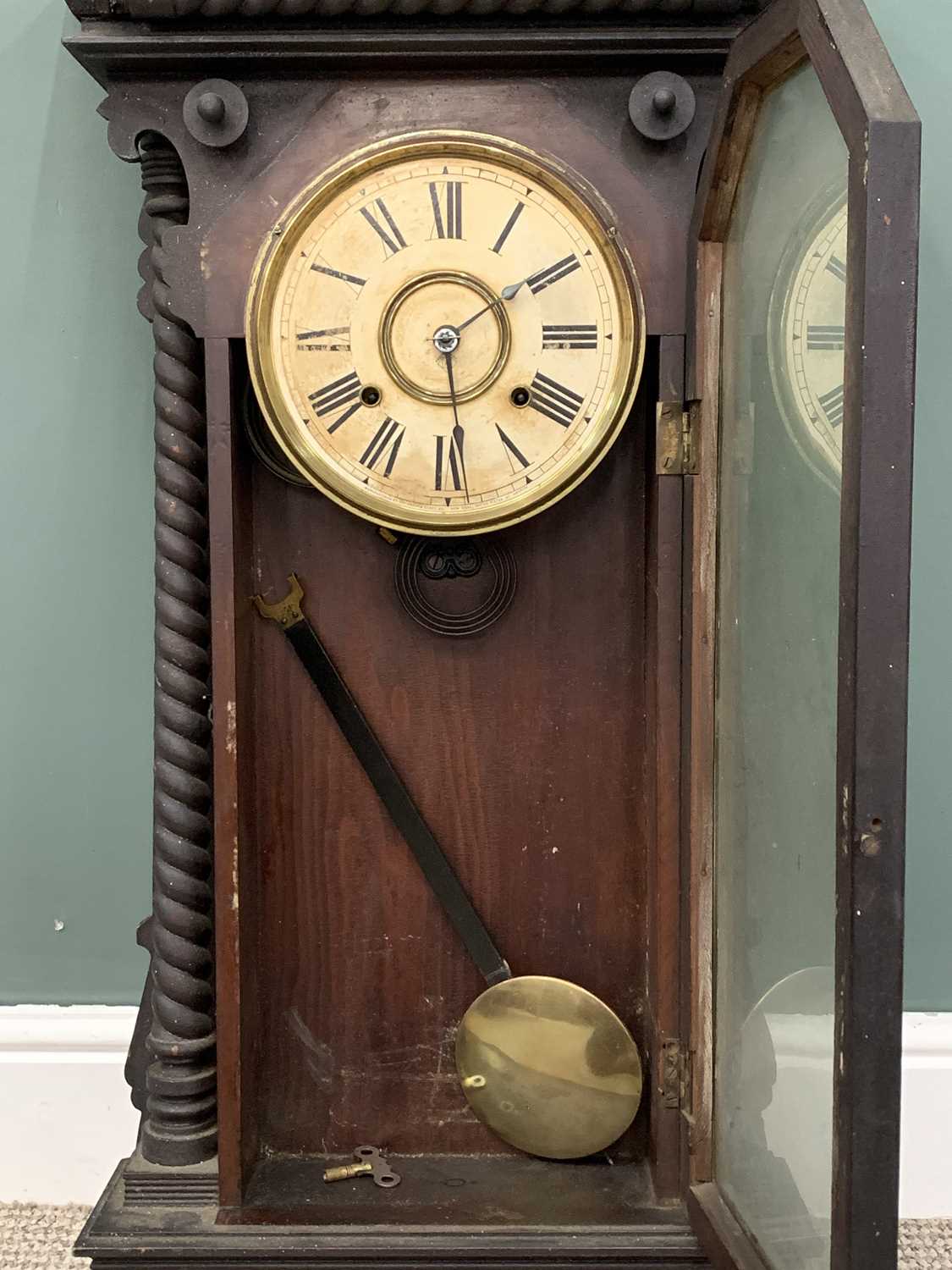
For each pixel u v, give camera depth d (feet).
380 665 5.57
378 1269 4.99
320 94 4.97
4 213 6.21
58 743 6.42
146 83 4.97
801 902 4.19
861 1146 3.56
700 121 4.95
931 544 6.39
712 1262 4.88
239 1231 5.00
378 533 5.53
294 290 4.96
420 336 4.98
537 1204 5.23
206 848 5.34
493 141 4.86
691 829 5.08
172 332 5.10
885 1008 3.53
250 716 5.44
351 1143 5.68
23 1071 6.43
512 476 5.03
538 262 4.95
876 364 3.45
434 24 4.80
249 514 5.41
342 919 5.65
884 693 3.50
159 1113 5.30
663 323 4.99
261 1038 5.63
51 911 6.48
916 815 6.47
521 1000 5.42
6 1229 6.26
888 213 3.44
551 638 5.56
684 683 5.09
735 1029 4.91
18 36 6.15
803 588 4.17
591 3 4.72
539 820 5.62
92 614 6.37
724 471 4.92
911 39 6.20
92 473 6.31
